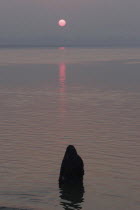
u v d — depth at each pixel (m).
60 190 19.17
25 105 46.59
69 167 20.09
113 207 17.38
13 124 34.97
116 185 19.86
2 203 17.66
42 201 17.94
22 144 27.72
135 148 26.50
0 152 25.66
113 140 28.70
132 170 22.06
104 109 42.91
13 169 22.25
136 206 17.50
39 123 35.31
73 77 88.81
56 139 29.19
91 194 18.77
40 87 67.56
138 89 62.84
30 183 20.06
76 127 33.41
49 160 23.94
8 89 64.81
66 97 53.69
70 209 17.16
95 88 65.12
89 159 24.12
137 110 41.94
